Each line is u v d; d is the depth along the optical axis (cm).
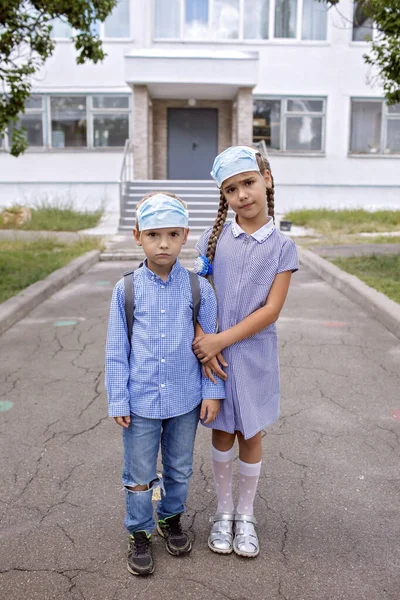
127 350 249
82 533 280
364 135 2084
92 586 243
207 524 287
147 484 252
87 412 424
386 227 1638
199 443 373
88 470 339
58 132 2038
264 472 335
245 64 1781
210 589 241
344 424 399
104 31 1984
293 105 2052
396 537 276
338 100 2044
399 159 2084
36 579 247
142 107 1808
